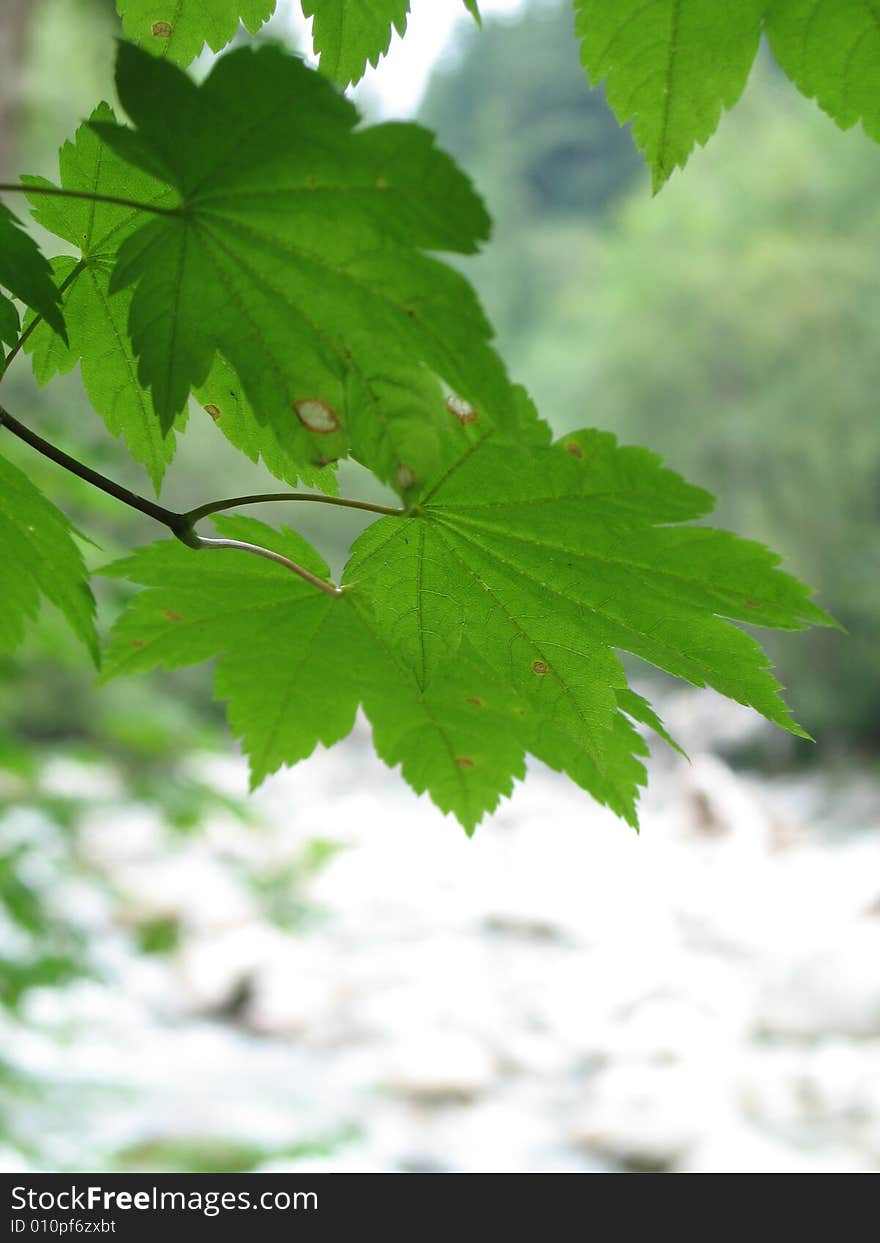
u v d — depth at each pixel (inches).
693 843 554.3
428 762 35.0
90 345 30.3
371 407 23.8
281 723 34.2
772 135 868.0
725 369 807.7
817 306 754.2
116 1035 279.9
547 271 1386.6
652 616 28.3
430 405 23.7
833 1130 260.5
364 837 531.2
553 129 1615.4
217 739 162.1
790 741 731.4
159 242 22.7
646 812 618.5
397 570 29.2
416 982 353.1
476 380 21.9
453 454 26.5
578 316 1110.4
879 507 744.3
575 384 951.0
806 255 768.3
